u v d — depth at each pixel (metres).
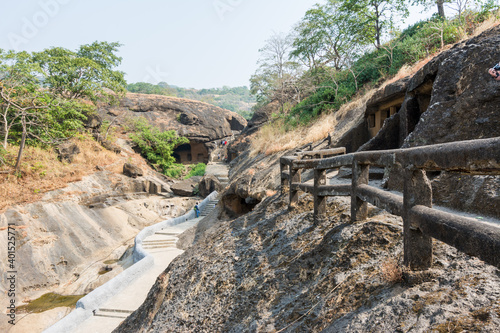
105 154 28.69
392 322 1.90
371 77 17.28
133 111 43.88
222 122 50.50
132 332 5.11
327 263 3.21
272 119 28.69
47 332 8.30
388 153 2.54
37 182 20.48
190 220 21.44
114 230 19.70
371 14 22.08
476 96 4.52
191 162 49.28
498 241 1.29
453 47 5.48
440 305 1.80
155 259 14.23
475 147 1.48
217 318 3.65
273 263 4.00
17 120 23.11
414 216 2.10
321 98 19.62
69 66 28.27
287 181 6.93
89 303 9.80
